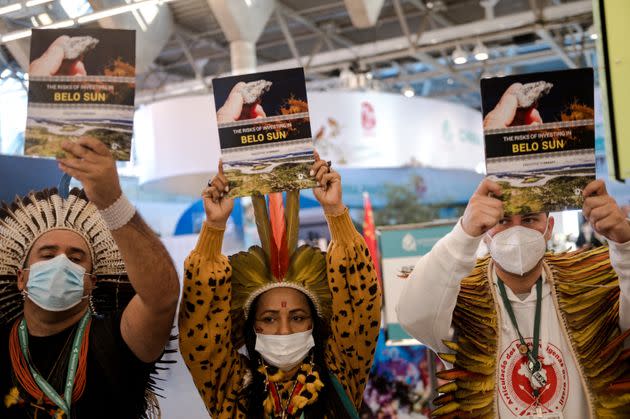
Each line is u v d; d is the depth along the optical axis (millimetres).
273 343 2707
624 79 2529
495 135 2588
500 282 2814
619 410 2639
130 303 2594
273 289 2768
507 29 13812
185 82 16875
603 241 3486
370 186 14680
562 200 2557
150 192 15586
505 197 2568
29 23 11594
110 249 2756
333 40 15531
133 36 2441
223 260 2670
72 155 2365
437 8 13922
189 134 12070
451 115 13422
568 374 2688
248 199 12234
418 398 5832
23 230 2691
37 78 2396
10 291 2734
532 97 2588
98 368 2572
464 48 16047
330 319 2811
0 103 14266
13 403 2547
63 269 2551
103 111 2410
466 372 2746
